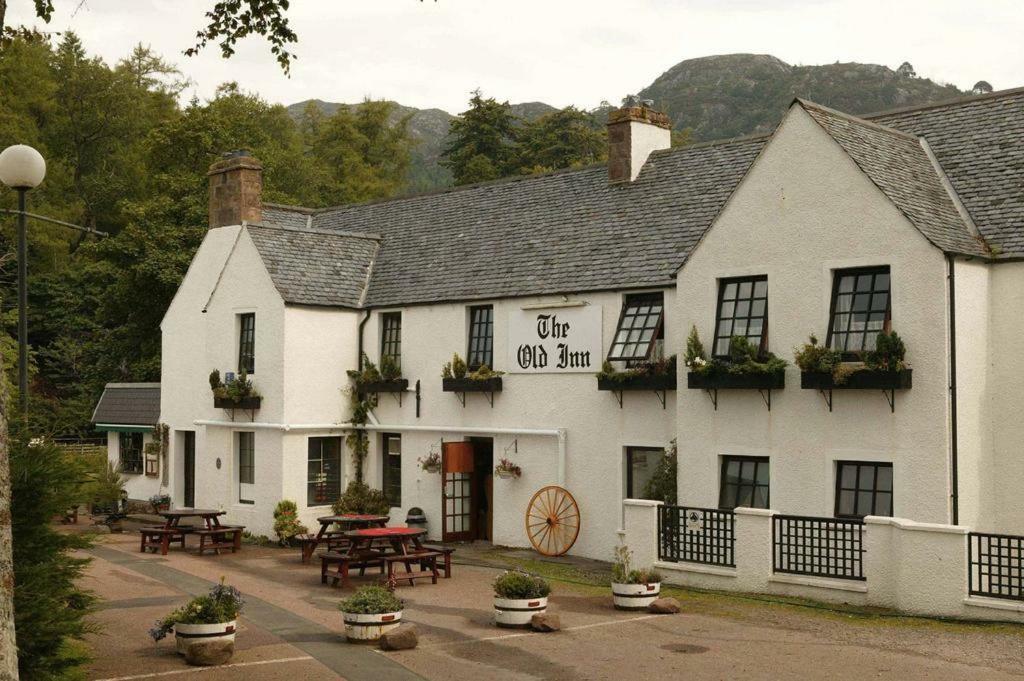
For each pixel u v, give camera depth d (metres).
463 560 21.25
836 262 17.08
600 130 61.50
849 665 11.94
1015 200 17.36
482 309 23.95
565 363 21.94
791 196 17.70
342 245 27.36
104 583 18.19
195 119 41.28
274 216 30.52
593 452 21.38
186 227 38.50
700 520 17.75
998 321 16.81
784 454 17.59
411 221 28.28
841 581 15.73
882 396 16.48
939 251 15.90
